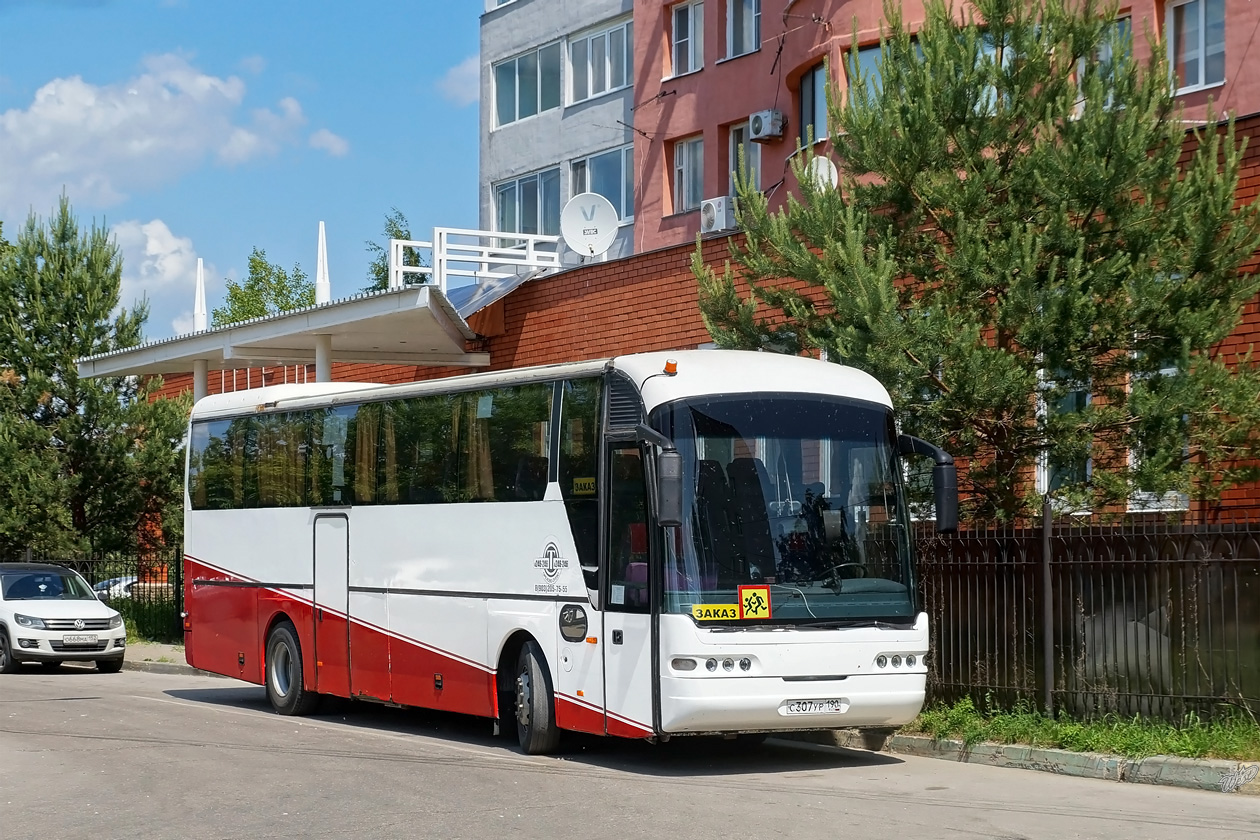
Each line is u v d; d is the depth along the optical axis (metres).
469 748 13.78
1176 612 12.20
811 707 11.55
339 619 16.16
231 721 16.38
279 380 33.50
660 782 11.36
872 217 13.78
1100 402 13.23
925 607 13.98
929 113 13.32
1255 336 14.74
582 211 25.80
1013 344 13.23
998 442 13.41
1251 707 11.78
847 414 12.28
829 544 11.91
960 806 10.11
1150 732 11.84
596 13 35.56
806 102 27.84
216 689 21.11
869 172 13.79
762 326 14.48
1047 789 10.95
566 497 12.82
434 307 22.78
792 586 11.66
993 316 13.16
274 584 17.36
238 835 9.30
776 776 11.72
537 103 37.50
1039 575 13.13
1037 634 13.12
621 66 35.19
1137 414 12.55
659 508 11.07
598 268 23.39
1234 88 22.42
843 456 12.16
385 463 15.55
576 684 12.46
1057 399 13.06
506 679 13.72
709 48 31.33
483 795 10.70
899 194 13.60
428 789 11.02
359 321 23.31
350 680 15.95
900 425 13.27
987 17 13.70
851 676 11.67
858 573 11.95
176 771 12.18
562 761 12.72
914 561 12.28
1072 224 12.91
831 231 13.54
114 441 30.17
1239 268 13.24
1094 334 12.66
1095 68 13.32
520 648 13.70
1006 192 13.38
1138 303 12.37
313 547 16.67
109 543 30.55
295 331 24.55
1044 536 12.96
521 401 13.60
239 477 18.23
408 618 14.99
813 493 11.97
